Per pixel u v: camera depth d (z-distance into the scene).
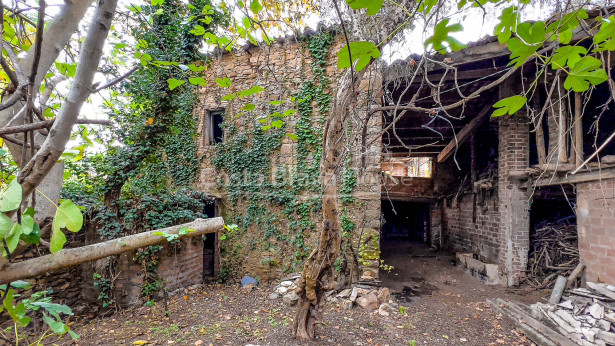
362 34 2.19
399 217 14.57
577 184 4.99
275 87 6.29
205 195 6.37
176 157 6.94
